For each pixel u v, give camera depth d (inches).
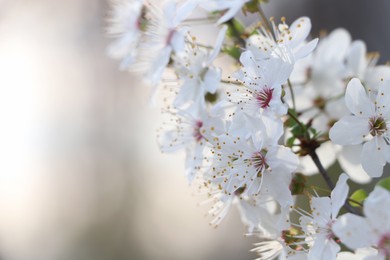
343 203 13.4
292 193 14.3
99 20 39.6
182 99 15.1
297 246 14.4
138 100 42.3
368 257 12.9
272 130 14.1
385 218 12.8
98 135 44.8
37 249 49.4
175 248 46.6
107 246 48.0
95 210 48.5
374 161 13.8
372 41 30.5
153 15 15.6
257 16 16.1
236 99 14.4
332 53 16.9
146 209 46.9
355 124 13.8
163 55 15.3
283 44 14.1
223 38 14.8
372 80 16.4
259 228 14.9
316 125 16.3
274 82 14.1
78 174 47.9
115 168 46.4
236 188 14.2
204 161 14.9
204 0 15.1
